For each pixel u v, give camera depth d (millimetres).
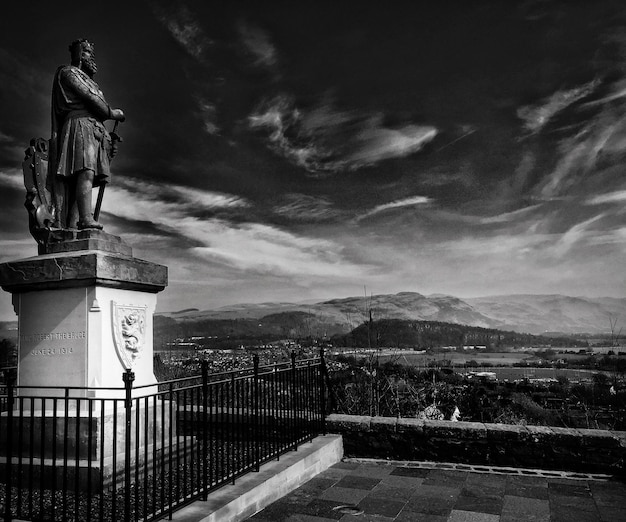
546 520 5277
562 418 9555
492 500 5883
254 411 6652
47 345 6129
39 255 6387
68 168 6691
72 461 5559
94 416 5660
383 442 7691
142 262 6551
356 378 10430
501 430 7238
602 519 5312
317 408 7996
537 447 7121
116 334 6148
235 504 4992
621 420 9336
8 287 6270
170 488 4488
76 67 6988
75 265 5949
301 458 6516
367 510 5535
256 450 5988
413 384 10594
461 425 7461
